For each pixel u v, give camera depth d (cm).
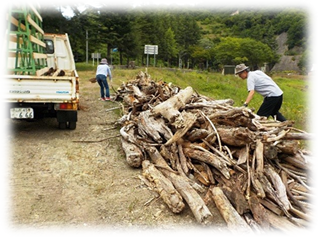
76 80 582
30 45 609
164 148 442
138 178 419
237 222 311
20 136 570
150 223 319
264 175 367
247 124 424
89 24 2755
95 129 636
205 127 464
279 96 579
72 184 400
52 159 472
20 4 630
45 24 2331
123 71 2188
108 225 317
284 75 5272
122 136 518
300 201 355
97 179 415
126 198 368
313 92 2542
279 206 335
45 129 626
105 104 882
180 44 6500
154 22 4725
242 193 343
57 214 332
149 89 743
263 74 589
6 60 607
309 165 396
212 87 2041
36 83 537
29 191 375
